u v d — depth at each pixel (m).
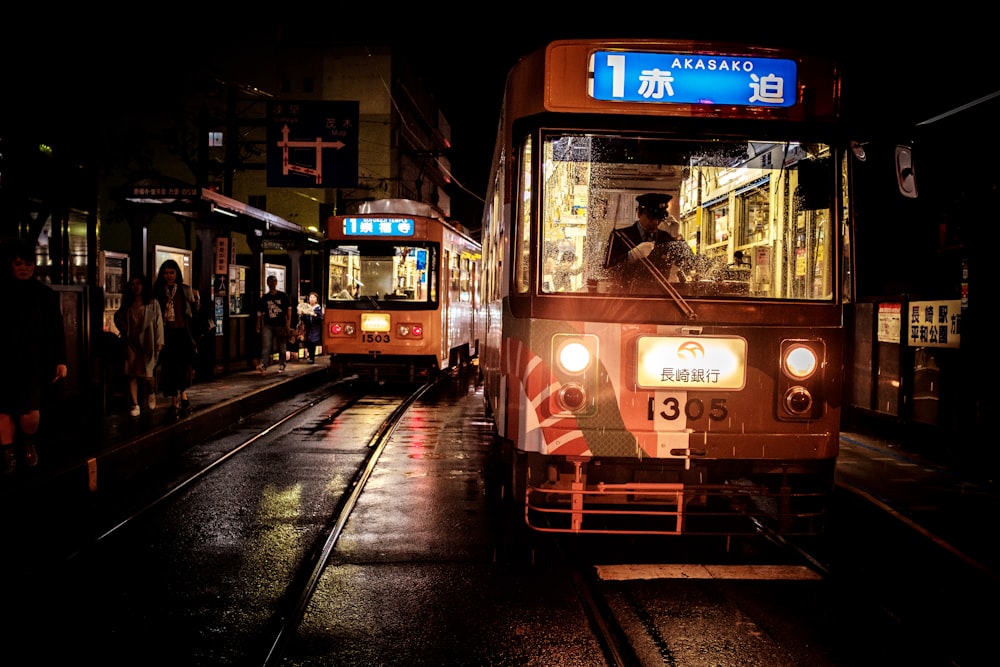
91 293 9.48
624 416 4.88
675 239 5.02
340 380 16.78
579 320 4.88
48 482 6.18
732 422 4.91
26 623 4.16
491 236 7.64
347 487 7.20
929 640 4.00
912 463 7.79
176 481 7.39
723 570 5.04
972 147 7.55
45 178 9.23
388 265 14.61
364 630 4.08
